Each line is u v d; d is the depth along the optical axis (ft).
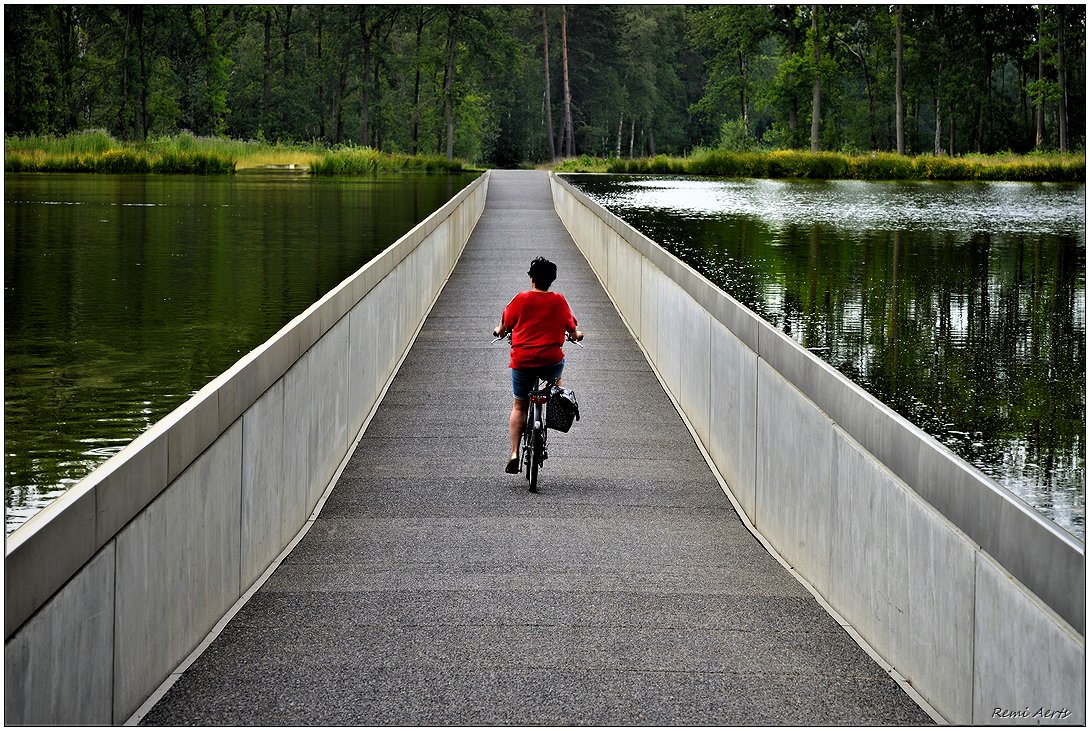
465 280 68.13
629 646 16.21
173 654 14.69
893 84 353.51
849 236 110.63
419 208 136.77
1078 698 10.19
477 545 22.02
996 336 57.41
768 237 109.60
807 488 19.58
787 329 59.52
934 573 13.67
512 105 422.41
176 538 14.74
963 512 12.86
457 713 13.69
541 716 13.64
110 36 302.66
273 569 19.99
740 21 341.21
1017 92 384.27
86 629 11.76
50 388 41.55
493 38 353.10
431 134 367.86
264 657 15.53
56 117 277.23
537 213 123.85
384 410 35.42
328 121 363.15
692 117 467.93
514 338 27.09
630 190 194.18
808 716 13.70
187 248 88.94
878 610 15.76
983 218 133.18
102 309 59.62
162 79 306.55
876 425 15.98
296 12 375.86
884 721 13.55
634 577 19.94
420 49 353.72
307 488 23.84
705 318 31.07
